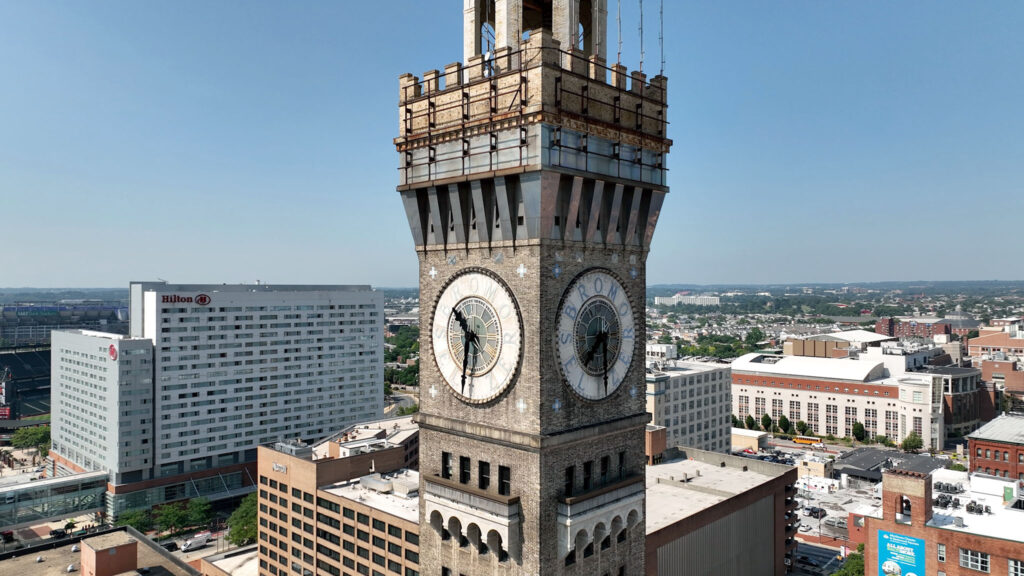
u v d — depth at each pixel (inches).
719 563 4074.8
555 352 1470.2
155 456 7642.7
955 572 3865.7
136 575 3452.3
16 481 7391.7
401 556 4099.4
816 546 6289.4
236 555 5866.1
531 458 1446.9
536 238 1428.4
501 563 1499.8
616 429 1608.0
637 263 1699.1
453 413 1620.3
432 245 1649.9
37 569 3732.8
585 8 1775.3
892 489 4128.9
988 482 4532.5
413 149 1642.5
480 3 1605.6
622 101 1573.6
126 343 7421.3
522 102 1400.1
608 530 1565.0
